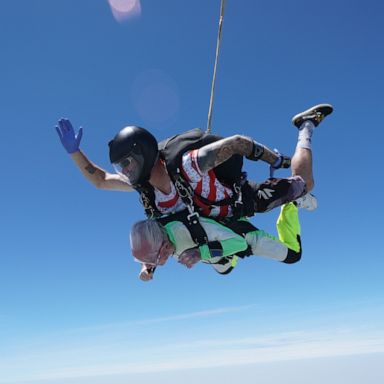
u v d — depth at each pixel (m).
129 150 2.05
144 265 2.41
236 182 2.29
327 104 2.61
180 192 2.13
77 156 2.58
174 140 2.20
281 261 2.58
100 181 2.65
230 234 2.18
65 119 2.57
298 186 2.40
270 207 2.39
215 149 2.07
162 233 2.09
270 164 2.35
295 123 2.64
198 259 2.14
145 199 2.24
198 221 2.13
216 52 2.95
